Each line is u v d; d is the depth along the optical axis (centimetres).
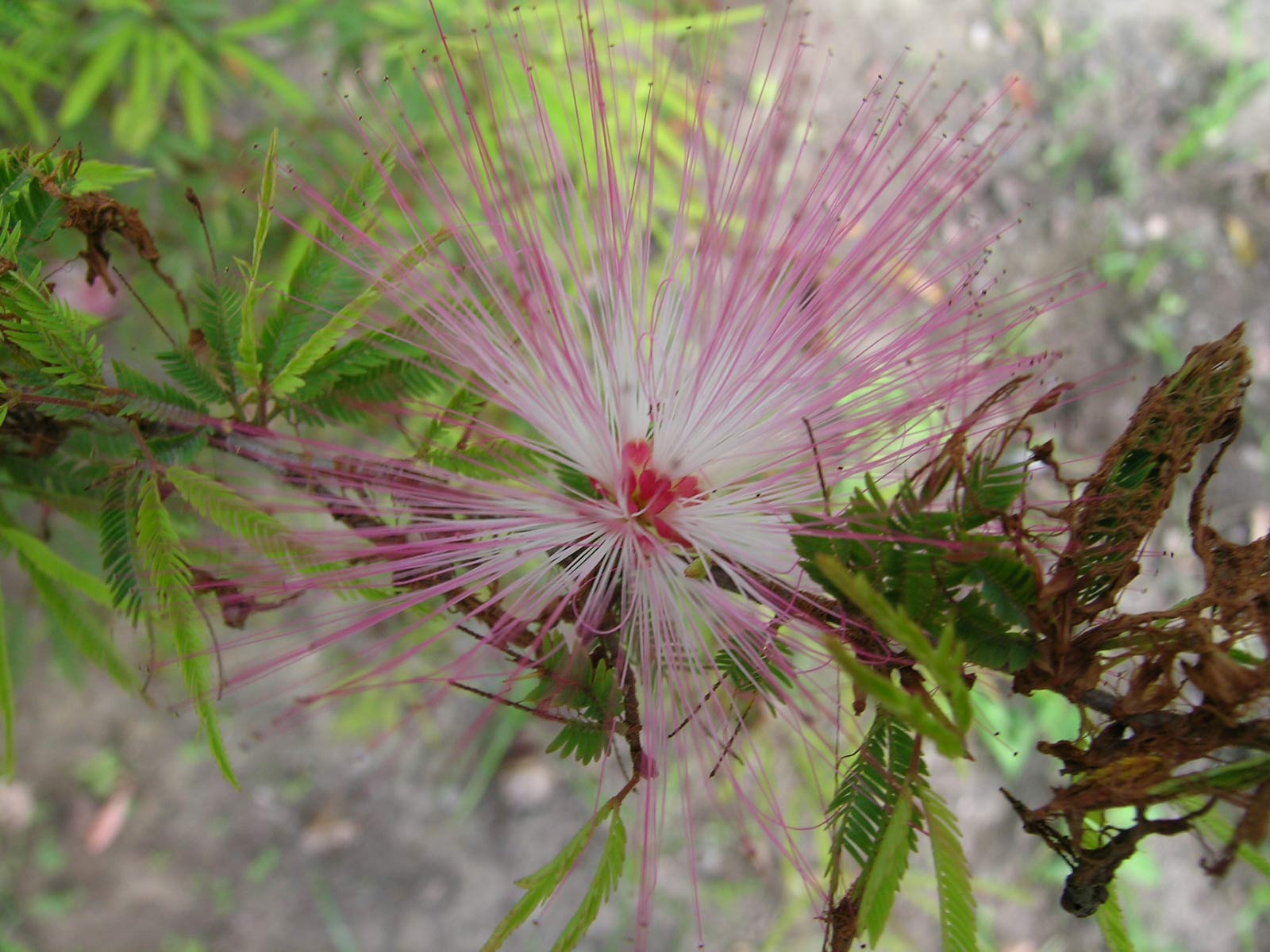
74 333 8
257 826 24
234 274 9
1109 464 7
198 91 17
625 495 9
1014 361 8
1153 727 7
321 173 12
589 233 9
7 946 23
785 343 8
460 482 8
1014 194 28
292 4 17
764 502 8
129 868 24
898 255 9
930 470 7
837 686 8
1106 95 29
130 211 9
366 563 8
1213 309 27
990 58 28
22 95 14
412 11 16
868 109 9
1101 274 27
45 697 24
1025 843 24
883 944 23
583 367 9
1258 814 6
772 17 26
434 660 19
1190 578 24
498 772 25
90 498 9
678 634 8
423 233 9
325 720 24
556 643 8
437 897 25
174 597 8
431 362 9
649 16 16
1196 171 28
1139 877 24
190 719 25
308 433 10
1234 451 26
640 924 7
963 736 6
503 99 13
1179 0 29
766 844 23
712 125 12
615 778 25
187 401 8
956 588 7
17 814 24
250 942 24
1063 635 7
